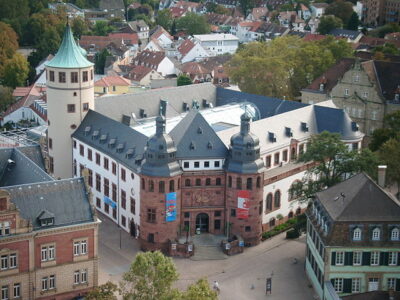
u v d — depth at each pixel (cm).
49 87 16512
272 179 14975
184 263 13625
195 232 14462
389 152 15662
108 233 14900
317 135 14862
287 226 15288
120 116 17238
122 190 14962
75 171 16750
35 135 19450
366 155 14250
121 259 13738
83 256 11925
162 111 17638
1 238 11069
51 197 11781
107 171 15462
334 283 11856
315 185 14138
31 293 11556
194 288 10194
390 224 11744
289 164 16000
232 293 12550
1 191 10975
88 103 16688
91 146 15875
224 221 14488
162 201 13788
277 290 12650
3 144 18850
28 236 11300
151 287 10525
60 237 11656
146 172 13700
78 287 11969
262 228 14962
